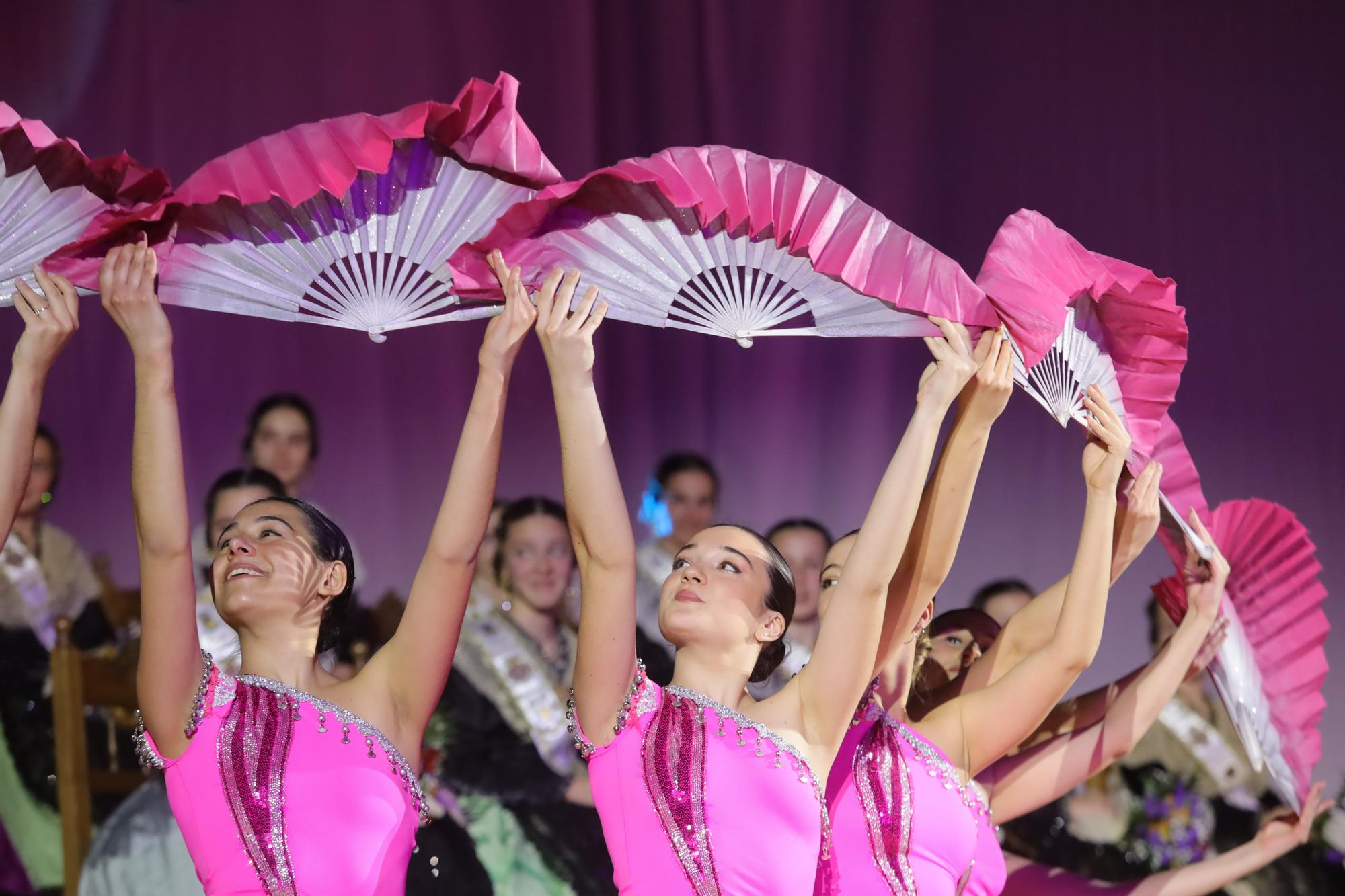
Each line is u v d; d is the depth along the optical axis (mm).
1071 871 16531
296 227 8750
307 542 9578
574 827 15977
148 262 8562
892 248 9164
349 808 8719
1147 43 18016
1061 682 10398
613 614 8750
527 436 17453
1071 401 10359
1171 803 16734
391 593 17156
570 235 8898
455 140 8766
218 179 8469
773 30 17922
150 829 15070
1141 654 17219
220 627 16391
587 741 8945
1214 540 11930
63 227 8789
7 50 17391
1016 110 17984
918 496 9078
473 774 15945
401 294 8844
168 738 8820
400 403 17453
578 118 17531
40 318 8625
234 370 17359
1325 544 17531
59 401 17062
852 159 17906
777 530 17375
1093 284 10195
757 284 9039
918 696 11820
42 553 16703
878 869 9695
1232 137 17984
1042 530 17562
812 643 17109
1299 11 18016
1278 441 17734
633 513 17484
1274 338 17812
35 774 16078
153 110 17469
